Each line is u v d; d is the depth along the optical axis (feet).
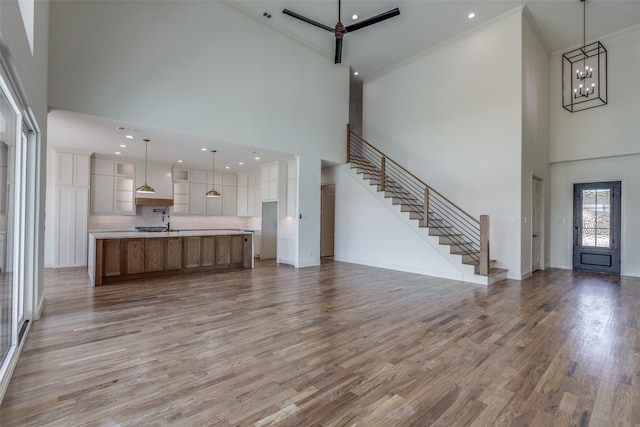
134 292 15.28
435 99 23.90
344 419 5.87
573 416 6.01
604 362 8.30
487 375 7.58
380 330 10.50
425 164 24.45
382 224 23.62
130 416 5.88
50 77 13.19
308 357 8.46
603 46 21.02
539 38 21.88
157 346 9.05
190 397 6.54
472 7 19.22
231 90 19.16
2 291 7.75
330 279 18.97
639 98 20.16
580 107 22.57
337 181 27.48
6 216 7.98
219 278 19.04
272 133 21.38
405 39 22.81
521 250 19.22
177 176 28.58
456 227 22.25
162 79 16.35
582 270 22.71
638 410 6.19
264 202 28.02
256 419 5.84
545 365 8.12
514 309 13.00
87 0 14.15
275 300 14.08
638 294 15.71
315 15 20.26
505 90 19.88
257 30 20.49
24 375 7.31
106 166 24.30
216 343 9.30
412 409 6.22
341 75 26.21
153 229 26.84
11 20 6.03
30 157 10.63
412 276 20.01
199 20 17.74
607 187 21.89
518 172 19.24
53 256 21.65
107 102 14.62
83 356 8.35
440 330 10.55
